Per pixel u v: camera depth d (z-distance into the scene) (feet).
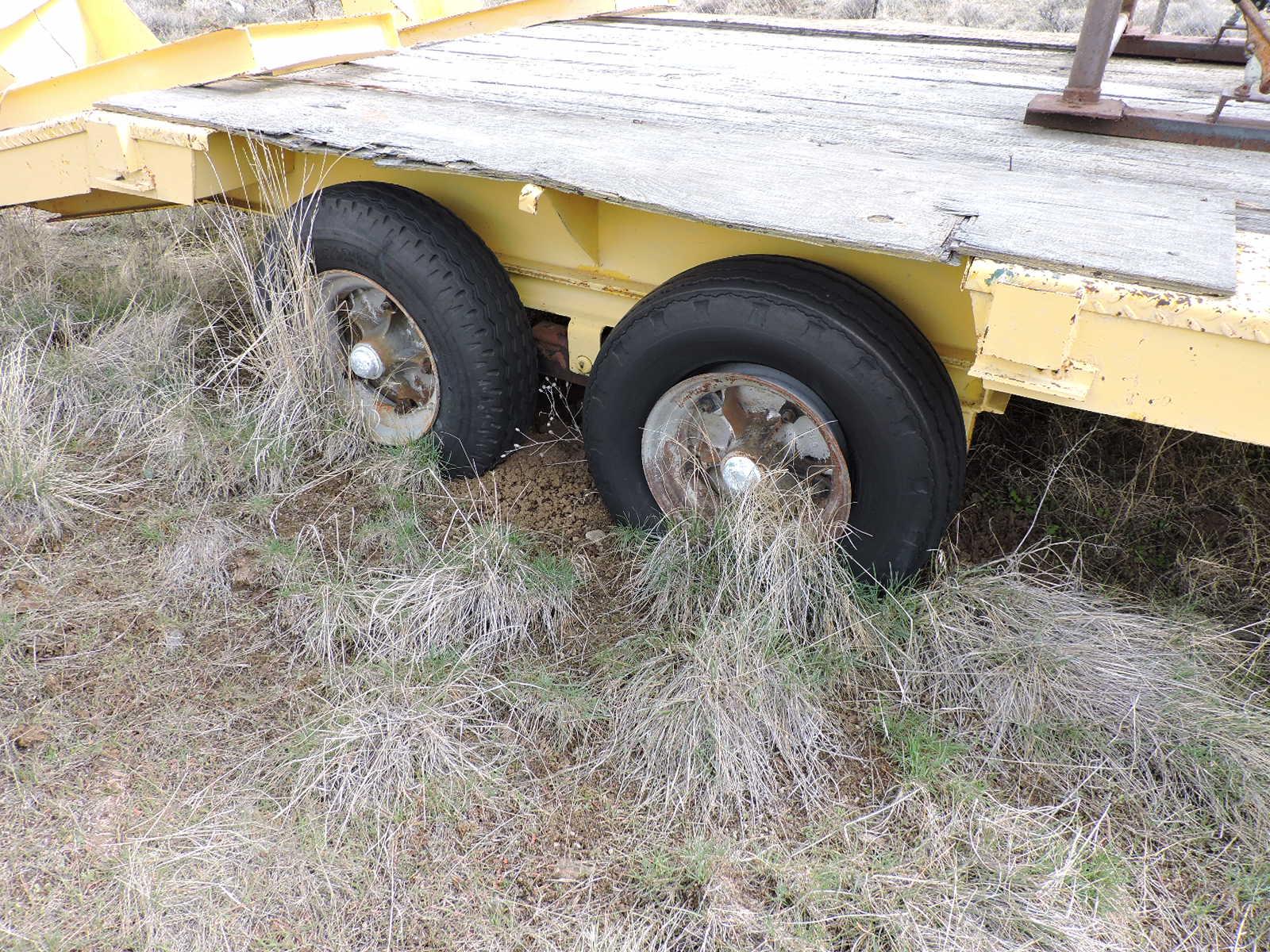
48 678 7.61
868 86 11.39
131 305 12.23
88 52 12.87
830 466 8.01
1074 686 7.48
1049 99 9.74
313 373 10.30
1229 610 8.45
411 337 9.95
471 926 6.03
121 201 11.93
